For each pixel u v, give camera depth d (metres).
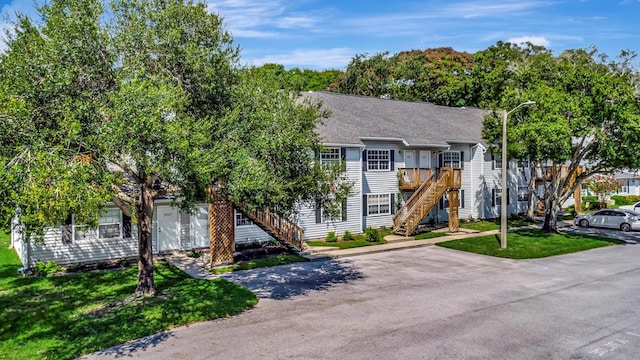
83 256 20.03
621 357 10.11
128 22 13.18
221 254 19.81
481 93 47.25
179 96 13.05
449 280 17.33
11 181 9.47
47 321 12.55
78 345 10.77
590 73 23.92
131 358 10.09
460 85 49.44
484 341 10.98
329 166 16.41
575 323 12.30
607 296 15.02
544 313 13.18
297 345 10.72
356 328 11.88
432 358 9.96
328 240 25.19
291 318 12.76
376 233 25.44
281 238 22.28
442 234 28.16
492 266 19.97
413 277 17.83
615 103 22.41
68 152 10.85
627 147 22.72
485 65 50.03
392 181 29.61
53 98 11.62
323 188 16.08
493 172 35.12
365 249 23.44
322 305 14.01
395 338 11.15
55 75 11.49
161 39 13.10
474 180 33.81
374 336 11.29
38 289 15.96
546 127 22.62
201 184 12.86
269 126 14.45
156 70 13.34
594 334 11.49
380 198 29.17
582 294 15.27
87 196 9.88
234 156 13.10
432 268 19.53
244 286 16.44
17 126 10.56
